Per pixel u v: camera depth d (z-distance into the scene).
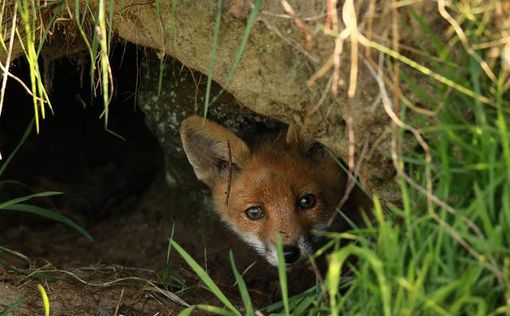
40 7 6.06
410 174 5.05
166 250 9.00
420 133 4.99
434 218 4.69
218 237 9.01
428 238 4.51
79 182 11.42
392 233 4.62
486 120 4.66
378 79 4.76
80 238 9.59
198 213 9.28
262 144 7.46
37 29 6.37
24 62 8.31
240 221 7.22
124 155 11.91
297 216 6.97
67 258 8.68
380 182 5.45
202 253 8.79
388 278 4.58
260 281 7.99
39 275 6.78
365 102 5.15
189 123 7.13
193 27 5.79
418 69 4.95
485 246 4.33
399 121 4.79
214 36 5.33
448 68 4.76
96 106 10.52
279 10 5.31
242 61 5.66
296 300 5.80
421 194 4.87
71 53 7.22
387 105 4.72
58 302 6.41
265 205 7.04
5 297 6.27
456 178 4.72
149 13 6.04
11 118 11.25
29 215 10.23
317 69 5.30
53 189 11.06
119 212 10.55
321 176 7.18
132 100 8.69
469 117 4.82
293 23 5.28
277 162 7.15
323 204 7.10
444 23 4.85
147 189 10.91
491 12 4.64
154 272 7.38
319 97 5.42
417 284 4.32
